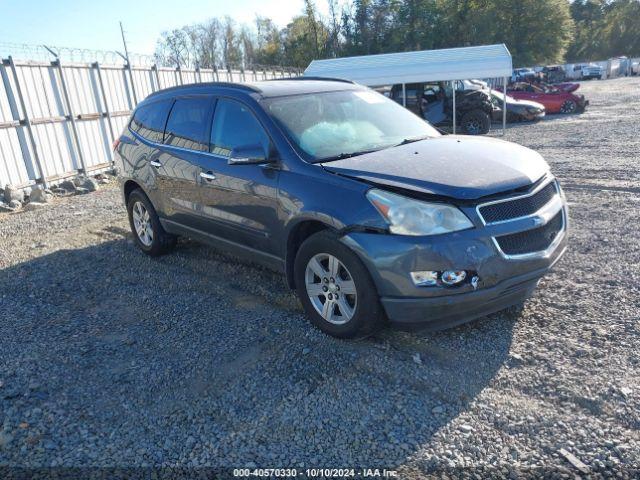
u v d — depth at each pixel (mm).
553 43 58125
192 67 15844
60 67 11008
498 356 3453
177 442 2828
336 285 3656
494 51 16078
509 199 3385
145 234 6047
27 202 9812
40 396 3303
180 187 5102
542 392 3062
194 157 4879
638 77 55750
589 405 2916
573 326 3758
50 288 5199
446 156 3791
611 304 4043
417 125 4859
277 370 3451
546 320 3873
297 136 4121
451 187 3271
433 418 2902
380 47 61625
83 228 7512
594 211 6707
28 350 3906
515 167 3652
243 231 4469
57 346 3951
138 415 3074
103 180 11531
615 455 2553
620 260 4930
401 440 2748
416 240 3191
